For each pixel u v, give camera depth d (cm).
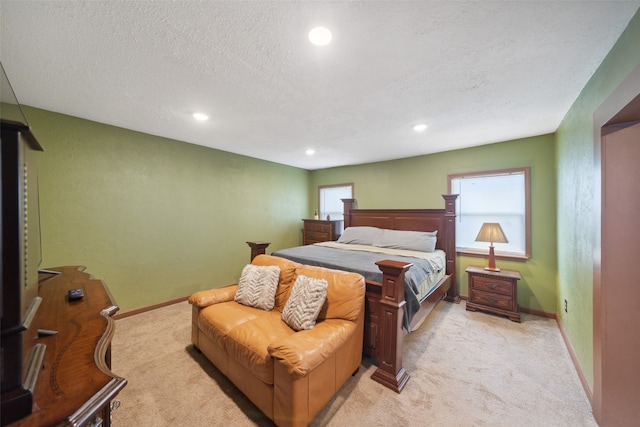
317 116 250
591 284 170
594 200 156
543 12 117
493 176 343
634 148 133
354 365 181
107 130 277
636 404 132
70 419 56
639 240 131
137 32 132
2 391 54
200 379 186
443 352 221
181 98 211
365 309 203
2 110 65
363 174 475
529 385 179
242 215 423
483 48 144
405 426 145
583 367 182
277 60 157
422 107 228
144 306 309
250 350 154
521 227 322
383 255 301
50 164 243
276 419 139
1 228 54
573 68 164
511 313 285
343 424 146
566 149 238
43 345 81
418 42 139
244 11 117
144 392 172
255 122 268
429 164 396
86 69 167
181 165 343
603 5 113
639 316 131
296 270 221
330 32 132
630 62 122
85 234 265
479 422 148
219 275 390
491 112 238
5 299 54
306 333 155
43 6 114
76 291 136
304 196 545
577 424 147
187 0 111
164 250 328
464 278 355
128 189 295
